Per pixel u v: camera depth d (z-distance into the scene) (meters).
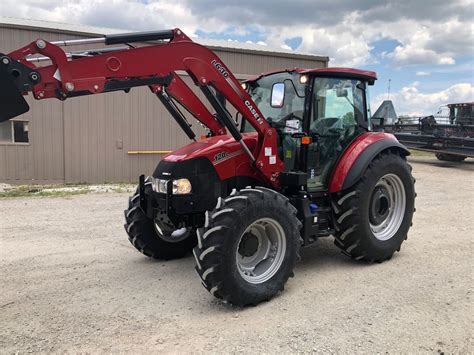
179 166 3.98
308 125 4.39
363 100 4.98
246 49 12.17
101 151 11.23
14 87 2.92
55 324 3.33
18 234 5.94
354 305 3.68
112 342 3.07
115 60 3.32
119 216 7.13
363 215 4.53
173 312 3.55
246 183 4.32
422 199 9.02
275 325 3.33
